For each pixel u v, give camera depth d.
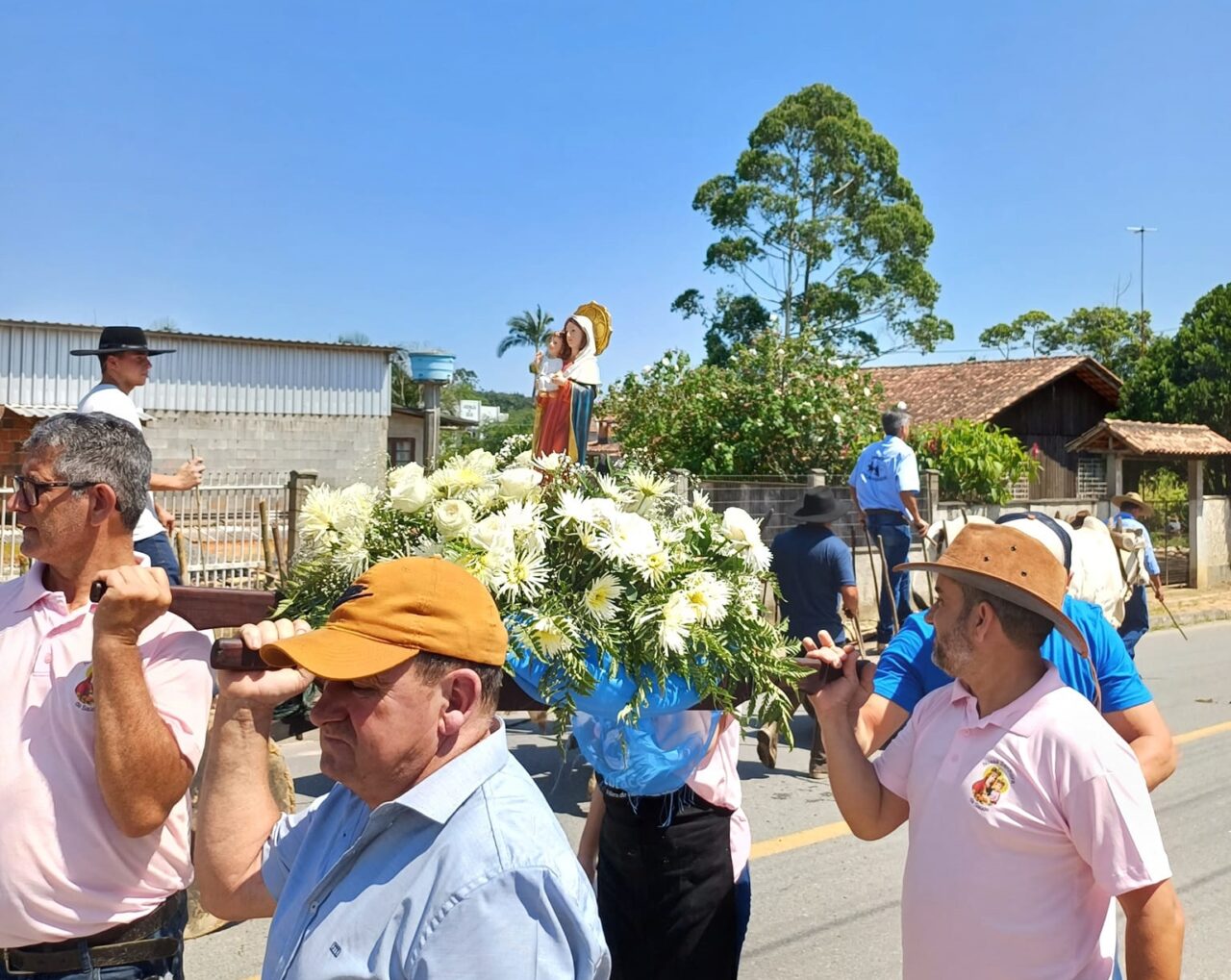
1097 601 7.12
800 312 37.22
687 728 3.24
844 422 15.19
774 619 3.75
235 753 2.25
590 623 3.08
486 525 3.19
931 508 14.43
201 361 21.72
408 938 1.75
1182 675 11.08
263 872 2.21
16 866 2.41
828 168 36.72
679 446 15.29
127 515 2.66
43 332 19.27
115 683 2.34
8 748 2.47
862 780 2.93
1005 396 25.08
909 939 2.69
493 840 1.77
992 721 2.61
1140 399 26.80
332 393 23.19
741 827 3.52
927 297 37.25
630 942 3.36
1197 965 4.75
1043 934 2.49
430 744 1.87
